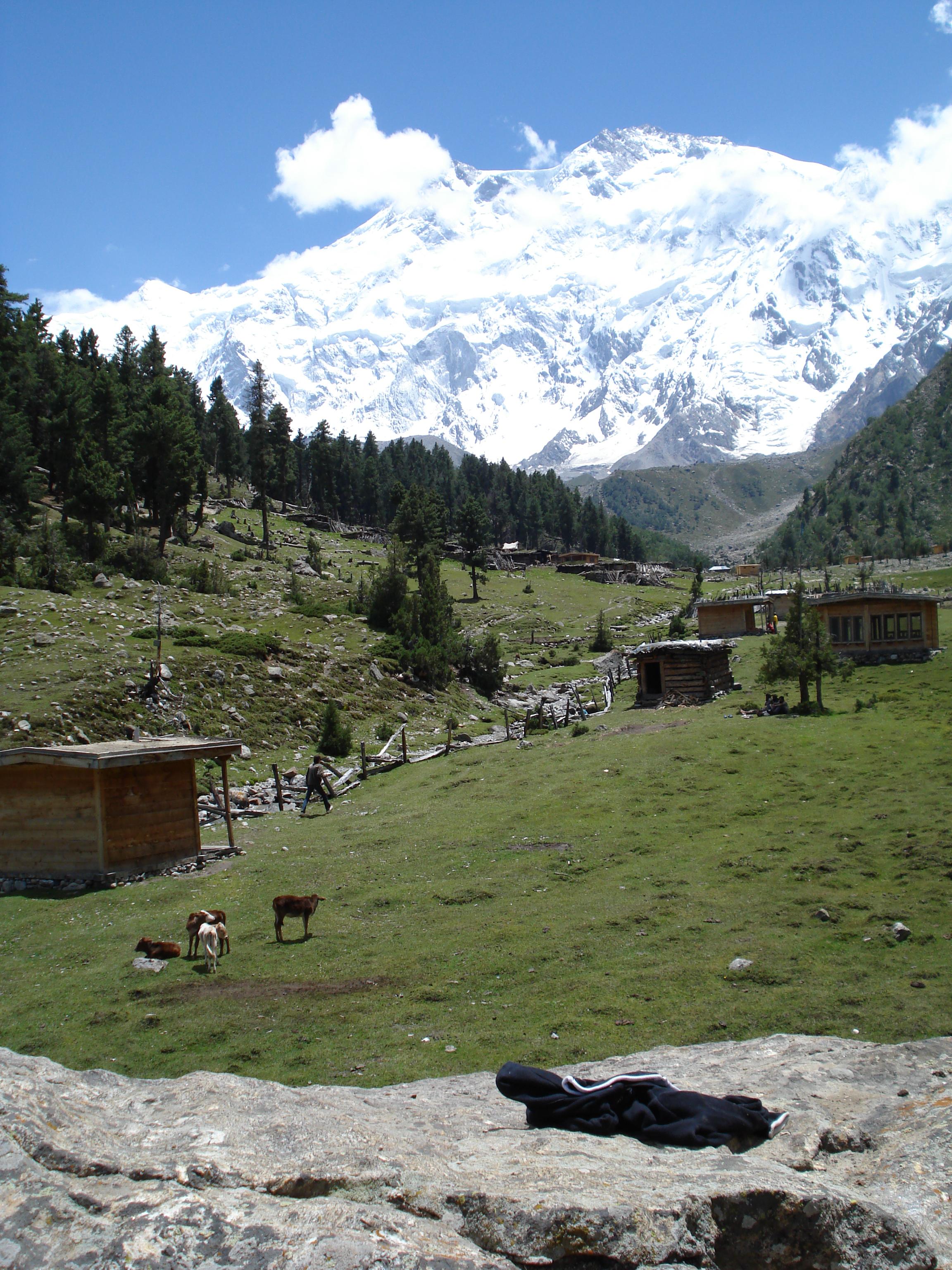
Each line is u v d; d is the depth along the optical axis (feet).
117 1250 15.23
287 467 511.81
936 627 170.40
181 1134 19.56
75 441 298.97
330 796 111.24
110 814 79.20
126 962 56.95
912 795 76.48
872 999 42.16
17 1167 17.42
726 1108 22.81
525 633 303.89
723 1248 17.42
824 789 82.07
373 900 66.74
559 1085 24.94
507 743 128.77
